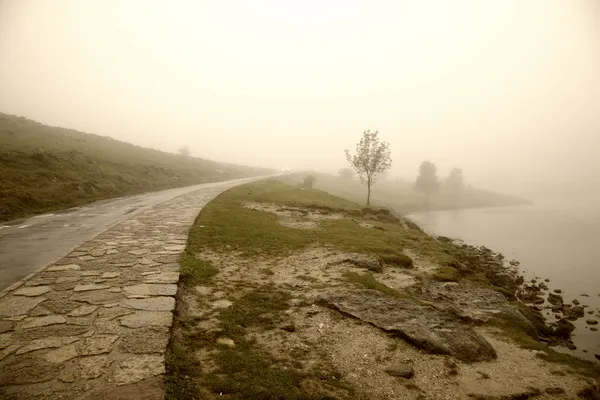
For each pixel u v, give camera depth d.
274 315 9.45
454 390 6.72
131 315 8.12
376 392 6.39
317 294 11.10
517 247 40.19
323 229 23.14
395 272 15.31
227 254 14.99
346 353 7.71
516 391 6.92
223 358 6.88
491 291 14.50
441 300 12.44
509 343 9.53
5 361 6.08
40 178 30.25
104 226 19.80
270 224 22.91
